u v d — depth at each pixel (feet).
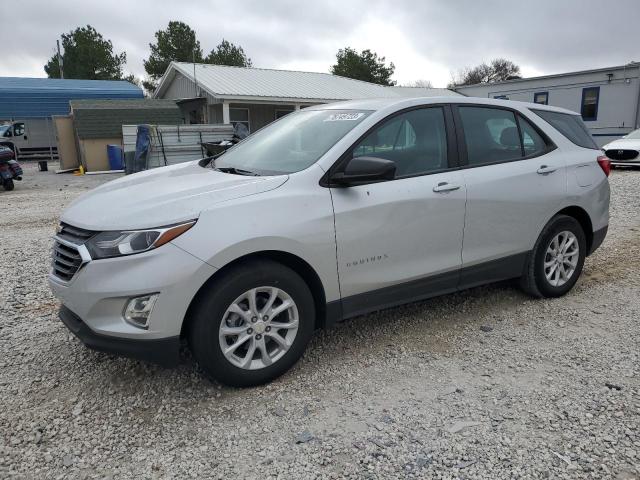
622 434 9.05
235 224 9.93
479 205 13.19
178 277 9.41
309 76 92.02
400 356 12.07
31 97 89.10
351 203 11.26
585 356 11.93
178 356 9.87
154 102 74.08
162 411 9.99
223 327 10.11
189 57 137.80
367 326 13.73
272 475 8.23
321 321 11.58
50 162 92.22
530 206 14.20
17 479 8.16
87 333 9.85
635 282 17.03
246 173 11.94
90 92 93.25
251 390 10.66
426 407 10.00
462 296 15.79
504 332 13.30
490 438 9.02
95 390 10.74
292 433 9.28
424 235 12.37
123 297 9.37
